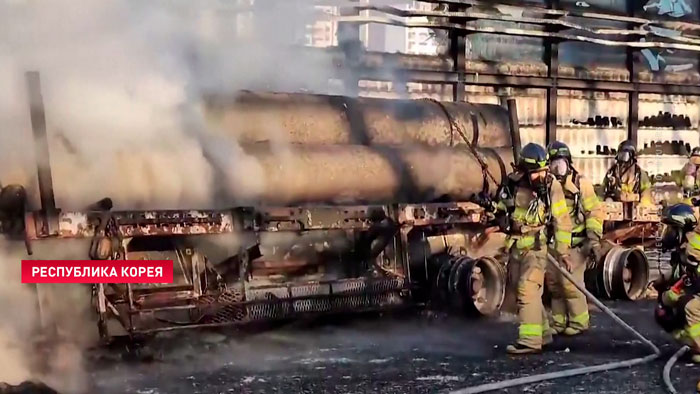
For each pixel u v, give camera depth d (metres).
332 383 7.20
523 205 8.26
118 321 7.62
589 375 7.52
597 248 11.39
